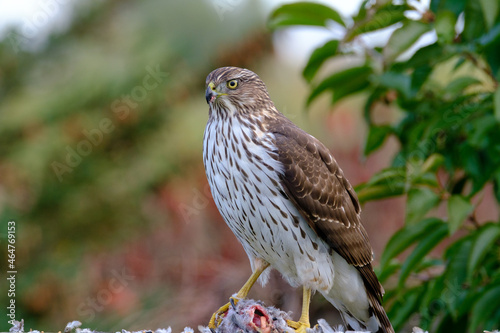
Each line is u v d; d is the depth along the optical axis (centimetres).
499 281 757
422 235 783
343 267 771
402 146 904
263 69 1444
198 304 1176
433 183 766
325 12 853
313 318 1104
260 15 1416
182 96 1452
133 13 1498
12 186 1466
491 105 770
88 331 648
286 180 722
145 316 1201
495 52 770
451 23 746
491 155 794
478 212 1207
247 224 739
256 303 633
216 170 743
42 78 1529
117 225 1436
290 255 745
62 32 1539
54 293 1415
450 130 845
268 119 757
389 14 800
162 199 1397
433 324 905
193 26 1432
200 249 1267
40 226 1474
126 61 1452
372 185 773
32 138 1475
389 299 850
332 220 747
